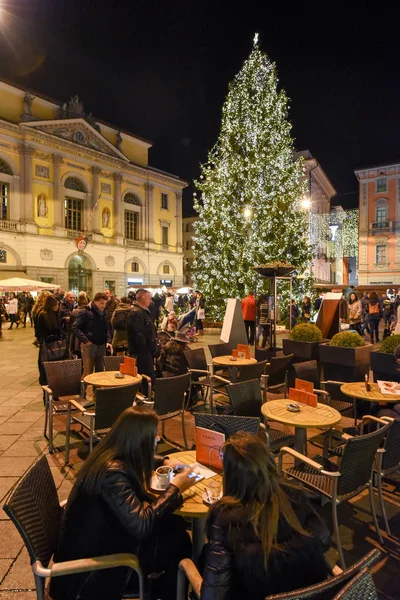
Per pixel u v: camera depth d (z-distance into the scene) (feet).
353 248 137.69
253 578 4.92
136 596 7.00
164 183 137.08
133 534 6.30
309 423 11.36
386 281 130.72
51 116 106.32
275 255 53.06
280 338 47.67
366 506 11.83
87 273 114.42
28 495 6.61
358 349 19.75
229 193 55.42
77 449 15.56
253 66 55.01
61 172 106.22
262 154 53.72
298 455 10.25
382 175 131.23
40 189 102.27
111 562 6.20
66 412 15.49
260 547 4.96
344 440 14.37
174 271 140.97
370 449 9.71
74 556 6.37
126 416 6.98
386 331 48.88
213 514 5.39
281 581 4.94
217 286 56.39
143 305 18.85
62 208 106.42
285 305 56.03
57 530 7.31
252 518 5.10
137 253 127.24
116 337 27.55
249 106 55.01
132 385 13.89
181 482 7.38
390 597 8.26
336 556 9.61
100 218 116.47
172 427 18.31
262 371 18.80
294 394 13.74
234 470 5.45
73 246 108.37
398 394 14.20
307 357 22.43
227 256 55.67
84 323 21.17
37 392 24.08
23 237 98.32
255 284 52.70
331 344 20.92
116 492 6.37
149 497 7.00
